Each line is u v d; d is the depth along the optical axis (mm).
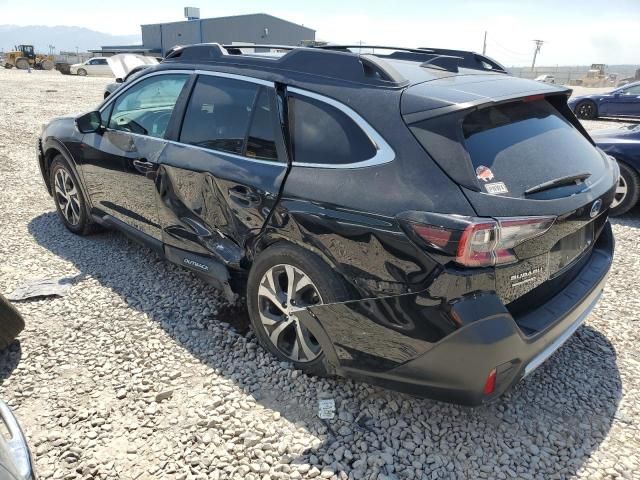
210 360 3133
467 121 2434
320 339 2736
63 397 2781
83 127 4316
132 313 3625
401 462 2428
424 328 2316
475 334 2213
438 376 2355
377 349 2514
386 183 2441
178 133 3680
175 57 3992
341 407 2746
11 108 14211
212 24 58531
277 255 2863
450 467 2406
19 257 4520
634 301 4062
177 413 2686
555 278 2674
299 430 2590
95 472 2318
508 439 2590
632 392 2973
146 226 4047
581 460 2475
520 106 2773
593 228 2980
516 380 2443
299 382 2934
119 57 12609
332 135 2738
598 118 17719
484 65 3479
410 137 2449
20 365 3027
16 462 1730
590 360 3271
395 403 2793
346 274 2582
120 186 4203
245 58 3406
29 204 6020
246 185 3039
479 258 2182
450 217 2199
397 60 3229
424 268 2279
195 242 3566
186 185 3518
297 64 3086
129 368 3035
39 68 46250
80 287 3982
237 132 3250
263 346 3193
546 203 2340
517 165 2439
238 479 2303
